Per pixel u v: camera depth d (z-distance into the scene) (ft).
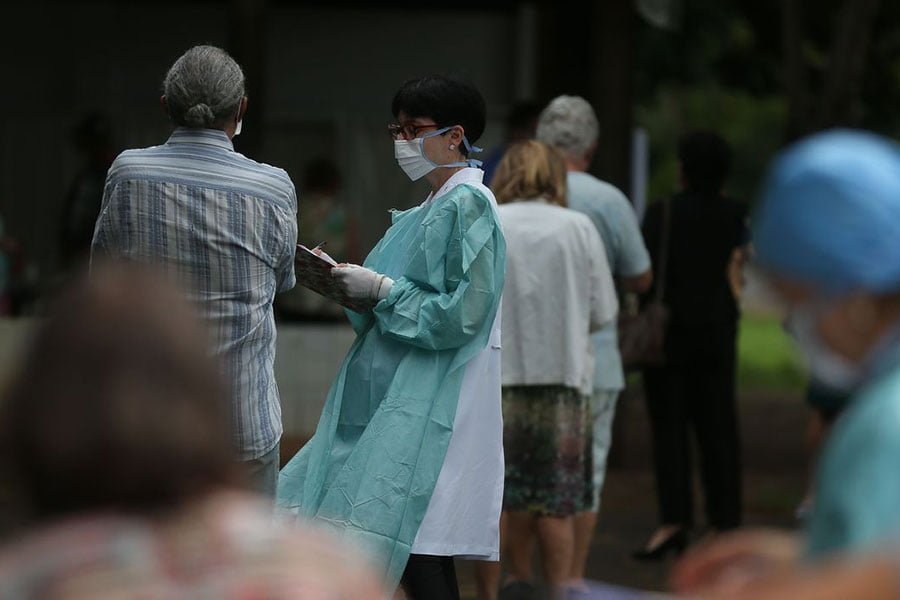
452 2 135.13
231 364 43.88
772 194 21.11
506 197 60.75
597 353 66.59
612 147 104.01
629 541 83.05
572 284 59.57
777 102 346.74
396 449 47.93
